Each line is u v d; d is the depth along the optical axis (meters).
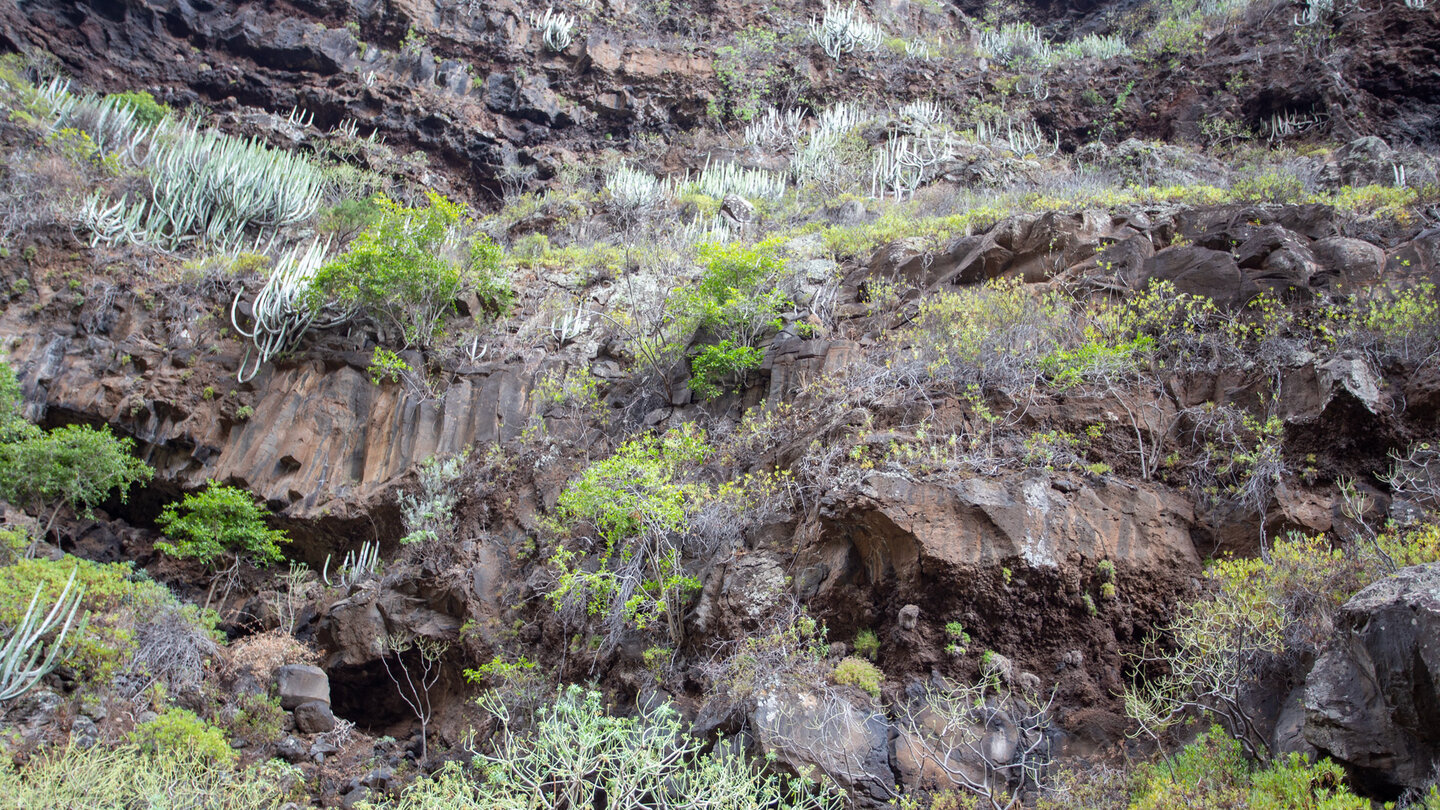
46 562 8.23
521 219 16.80
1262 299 7.57
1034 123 19.42
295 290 12.06
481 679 8.12
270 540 10.58
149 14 19.69
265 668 8.62
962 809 5.28
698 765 5.88
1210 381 7.33
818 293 10.48
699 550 7.71
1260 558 5.88
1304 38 17.20
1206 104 17.81
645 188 16.56
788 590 6.85
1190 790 4.57
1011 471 6.74
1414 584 4.44
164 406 11.64
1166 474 6.86
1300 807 4.17
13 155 13.68
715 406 9.65
